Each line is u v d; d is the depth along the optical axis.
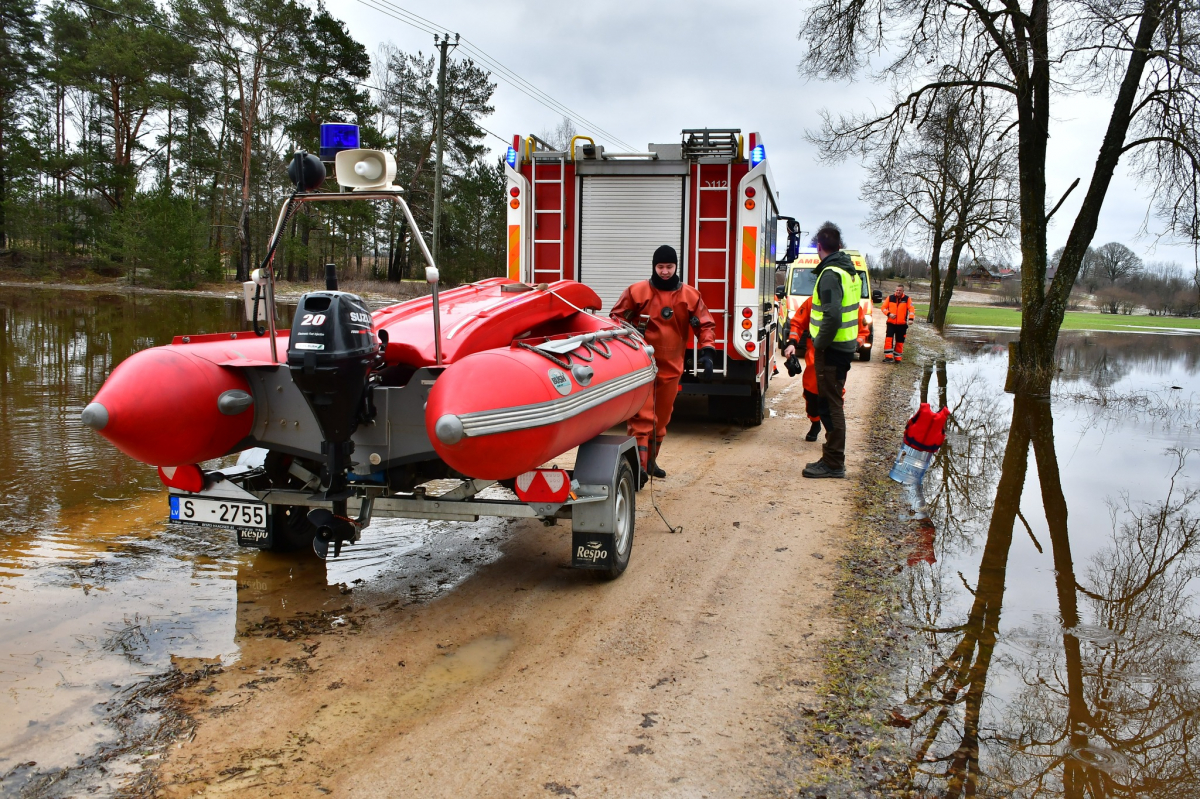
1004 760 3.17
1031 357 14.93
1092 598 4.97
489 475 4.04
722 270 9.36
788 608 4.66
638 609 4.62
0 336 17.20
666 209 9.42
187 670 3.72
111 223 44.91
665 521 6.13
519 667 3.88
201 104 47.06
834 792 2.93
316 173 4.05
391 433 4.32
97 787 2.82
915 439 6.99
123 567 4.97
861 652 4.10
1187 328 42.59
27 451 7.58
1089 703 3.65
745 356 9.38
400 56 47.97
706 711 3.49
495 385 3.91
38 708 3.32
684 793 2.90
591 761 3.09
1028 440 10.23
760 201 9.14
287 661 3.86
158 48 42.22
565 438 4.38
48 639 3.95
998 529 6.39
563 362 4.53
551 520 4.91
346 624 4.31
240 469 4.85
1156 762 3.19
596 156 9.48
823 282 7.57
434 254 45.69
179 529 5.70
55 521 5.73
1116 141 14.41
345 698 3.53
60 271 47.28
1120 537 6.26
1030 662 4.05
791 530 6.18
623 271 9.59
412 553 5.53
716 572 5.25
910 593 4.97
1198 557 5.77
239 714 3.35
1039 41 14.76
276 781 2.90
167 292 40.56
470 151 47.62
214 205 52.16
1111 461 9.05
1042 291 15.12
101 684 3.54
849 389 14.45
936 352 22.83
